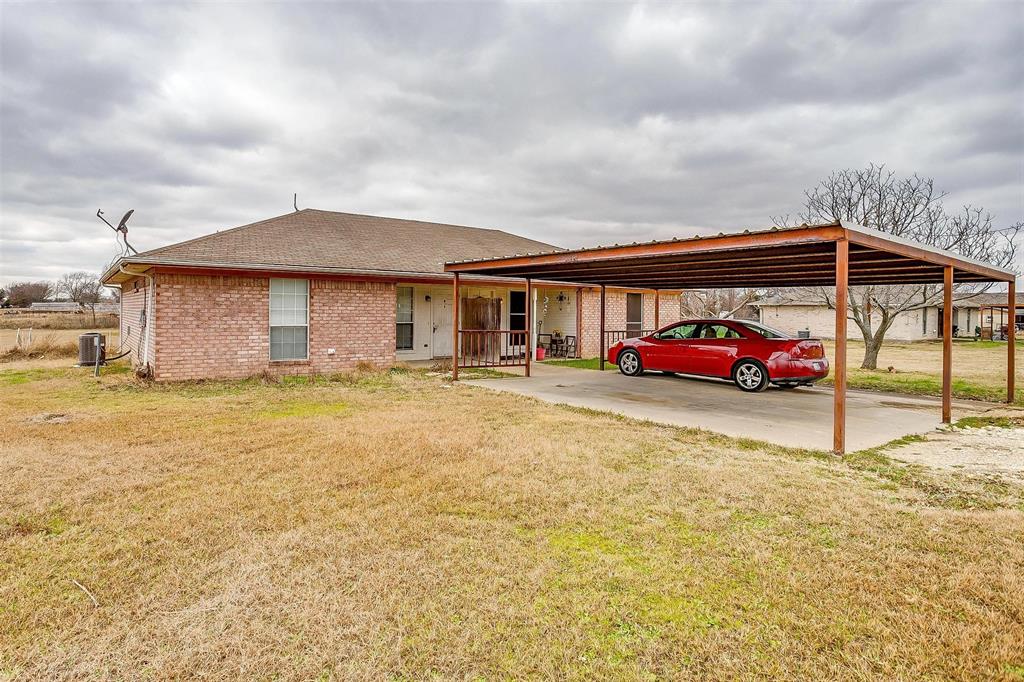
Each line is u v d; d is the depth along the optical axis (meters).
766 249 6.95
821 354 10.65
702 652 2.40
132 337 14.96
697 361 11.55
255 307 11.99
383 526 3.74
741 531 3.70
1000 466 5.43
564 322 18.66
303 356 12.71
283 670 2.28
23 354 16.39
